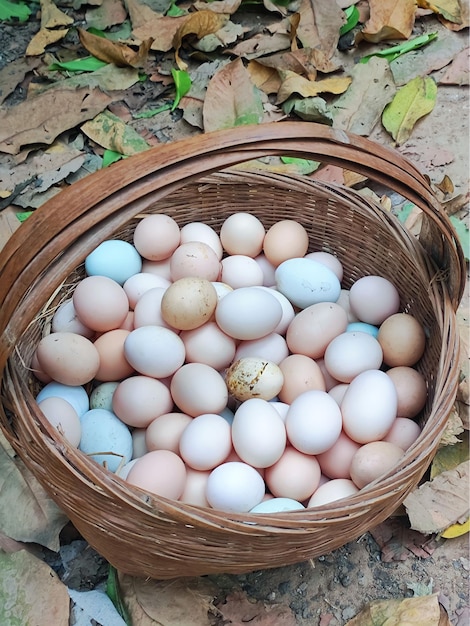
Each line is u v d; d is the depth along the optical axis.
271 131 0.50
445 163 0.95
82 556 0.64
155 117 1.01
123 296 0.66
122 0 1.12
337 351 0.63
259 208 0.74
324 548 0.54
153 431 0.60
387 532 0.66
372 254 0.71
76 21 1.13
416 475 0.53
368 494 0.50
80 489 0.49
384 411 0.58
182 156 0.48
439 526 0.63
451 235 0.54
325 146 0.51
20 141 0.95
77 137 0.97
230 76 0.98
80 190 0.46
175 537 0.49
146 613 0.60
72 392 0.62
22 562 0.61
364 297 0.68
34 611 0.59
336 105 1.00
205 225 0.73
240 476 0.55
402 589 0.63
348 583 0.63
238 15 1.14
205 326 0.64
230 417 0.63
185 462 0.58
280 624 0.60
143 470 0.55
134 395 0.61
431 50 1.07
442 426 0.53
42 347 0.61
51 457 0.48
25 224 0.46
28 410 0.49
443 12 1.09
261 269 0.72
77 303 0.64
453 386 0.55
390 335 0.65
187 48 1.08
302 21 1.09
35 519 0.64
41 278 0.45
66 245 0.45
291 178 0.70
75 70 1.04
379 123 1.00
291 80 0.99
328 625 0.61
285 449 0.59
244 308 0.62
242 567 0.53
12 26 1.12
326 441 0.57
